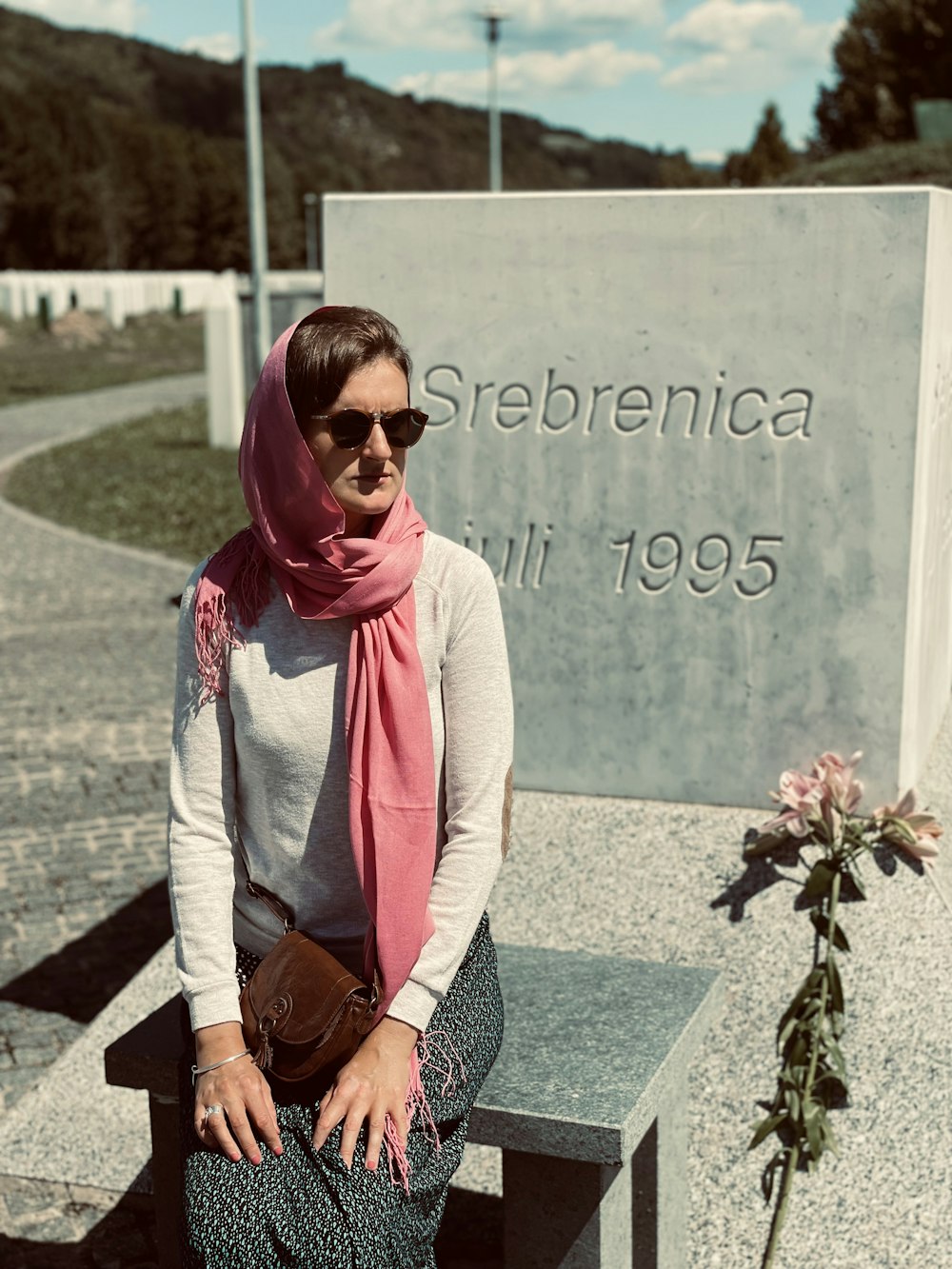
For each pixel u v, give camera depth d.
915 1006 3.15
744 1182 2.98
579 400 3.65
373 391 1.95
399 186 188.62
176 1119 2.60
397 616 1.99
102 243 84.81
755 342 3.46
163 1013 2.66
